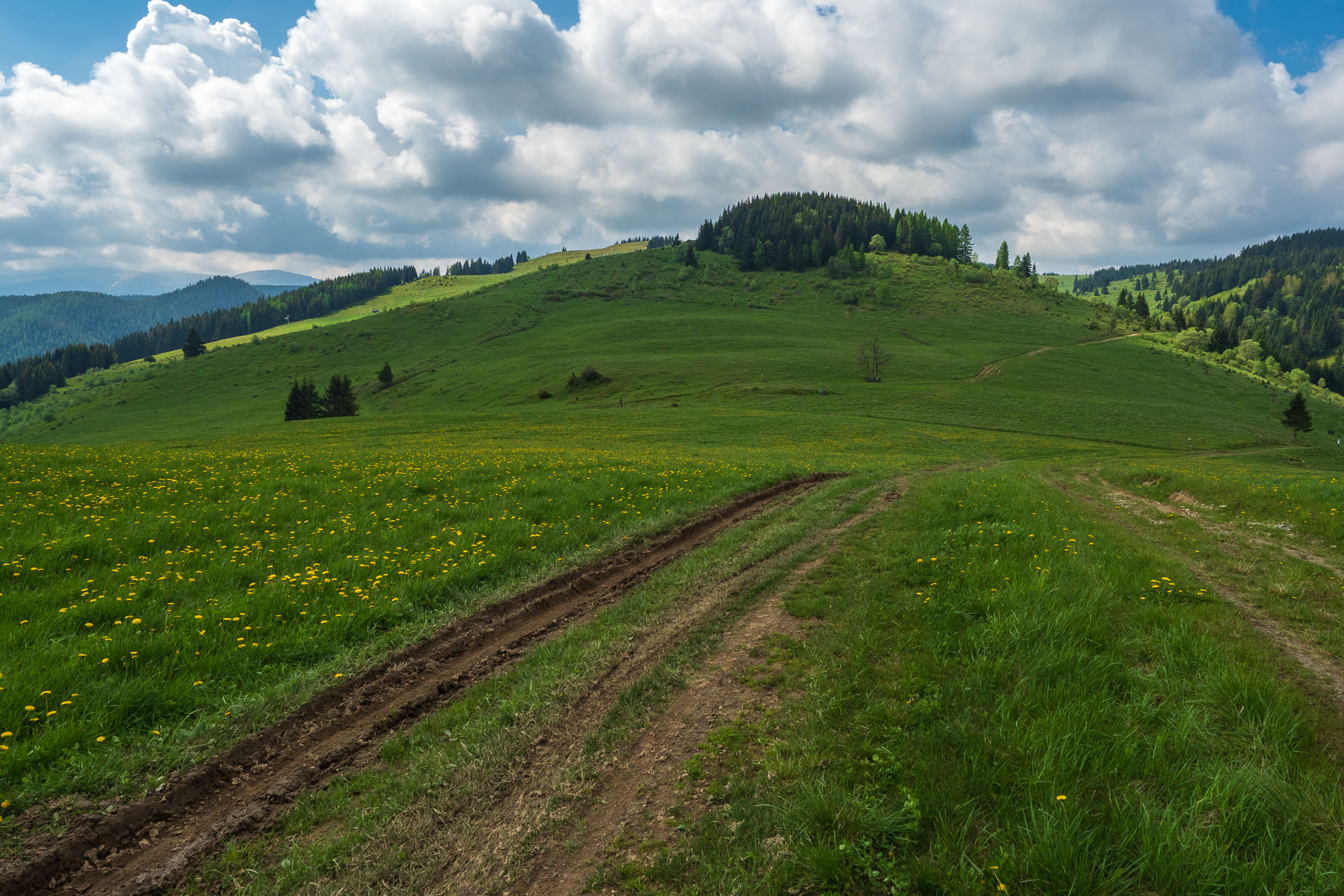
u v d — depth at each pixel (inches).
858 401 3476.9
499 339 7431.1
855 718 185.8
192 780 185.9
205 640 263.9
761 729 188.1
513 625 311.7
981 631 241.8
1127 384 4360.2
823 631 261.9
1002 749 163.2
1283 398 4426.7
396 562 380.8
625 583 377.1
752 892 127.0
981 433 2640.3
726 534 482.9
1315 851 127.7
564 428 2447.1
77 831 161.9
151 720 213.2
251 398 5959.6
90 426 5565.9
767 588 334.3
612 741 188.5
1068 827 130.0
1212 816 137.8
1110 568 334.3
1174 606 280.2
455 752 190.5
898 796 148.8
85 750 193.2
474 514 524.7
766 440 2174.0
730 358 4958.2
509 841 151.3
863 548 407.5
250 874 150.6
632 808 158.7
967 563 343.3
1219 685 192.4
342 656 267.0
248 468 782.5
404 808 167.2
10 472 616.4
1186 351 5871.1
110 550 376.8
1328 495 576.7
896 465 1332.4
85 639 253.9
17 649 245.8
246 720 217.3
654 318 7460.6
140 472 669.9
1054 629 237.8
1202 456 2416.3
